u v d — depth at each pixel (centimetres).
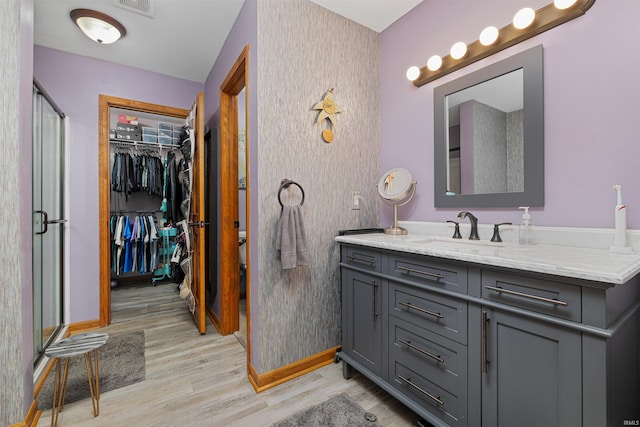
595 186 125
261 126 168
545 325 92
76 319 260
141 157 400
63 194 254
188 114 305
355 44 214
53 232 236
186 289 271
